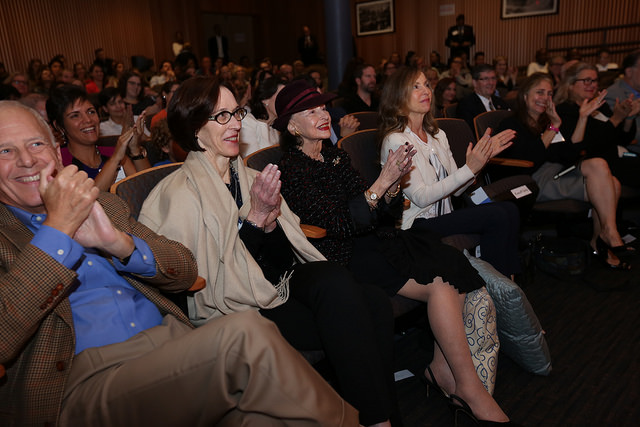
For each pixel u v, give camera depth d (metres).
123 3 11.60
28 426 1.01
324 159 1.84
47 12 10.53
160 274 1.18
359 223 1.61
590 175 2.67
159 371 0.98
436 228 1.96
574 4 10.69
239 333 0.96
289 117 1.73
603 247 2.72
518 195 2.28
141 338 1.12
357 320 1.28
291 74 7.97
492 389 1.64
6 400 1.03
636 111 2.97
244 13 13.64
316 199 1.64
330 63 6.46
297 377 0.97
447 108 4.39
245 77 8.98
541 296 2.49
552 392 1.72
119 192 1.46
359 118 3.01
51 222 0.97
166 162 2.27
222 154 1.46
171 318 1.22
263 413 0.96
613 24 10.35
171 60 12.48
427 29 12.38
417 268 1.55
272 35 14.29
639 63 3.48
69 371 1.05
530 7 11.13
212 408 0.96
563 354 1.96
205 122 1.40
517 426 1.45
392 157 1.58
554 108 2.74
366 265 1.65
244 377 0.95
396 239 1.73
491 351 1.65
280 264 1.53
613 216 2.65
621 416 1.58
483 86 4.23
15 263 0.95
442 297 1.53
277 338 0.99
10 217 1.09
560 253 2.63
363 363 1.25
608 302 2.37
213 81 1.41
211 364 0.96
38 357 1.02
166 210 1.36
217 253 1.37
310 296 1.32
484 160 1.94
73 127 2.06
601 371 1.82
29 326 0.94
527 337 1.75
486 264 1.89
